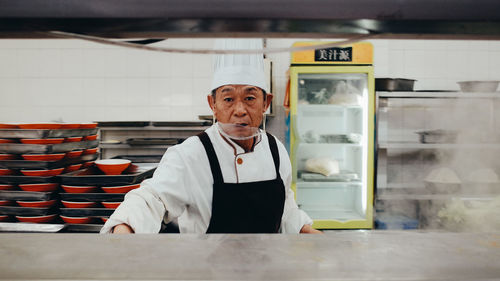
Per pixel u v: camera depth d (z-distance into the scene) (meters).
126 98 3.13
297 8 0.49
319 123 3.02
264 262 0.42
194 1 0.49
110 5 0.48
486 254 0.45
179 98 3.14
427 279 0.38
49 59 3.13
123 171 1.41
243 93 1.06
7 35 0.54
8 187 1.29
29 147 1.27
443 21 0.50
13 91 3.14
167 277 0.38
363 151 2.71
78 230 1.27
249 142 1.22
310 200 3.04
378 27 0.52
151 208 1.00
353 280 0.38
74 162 1.45
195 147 1.19
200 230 1.21
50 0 0.48
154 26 0.51
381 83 2.63
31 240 0.49
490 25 0.52
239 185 1.19
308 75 2.71
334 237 0.51
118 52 3.12
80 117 3.14
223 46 1.10
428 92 2.57
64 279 0.38
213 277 0.38
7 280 0.37
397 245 0.48
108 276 0.38
